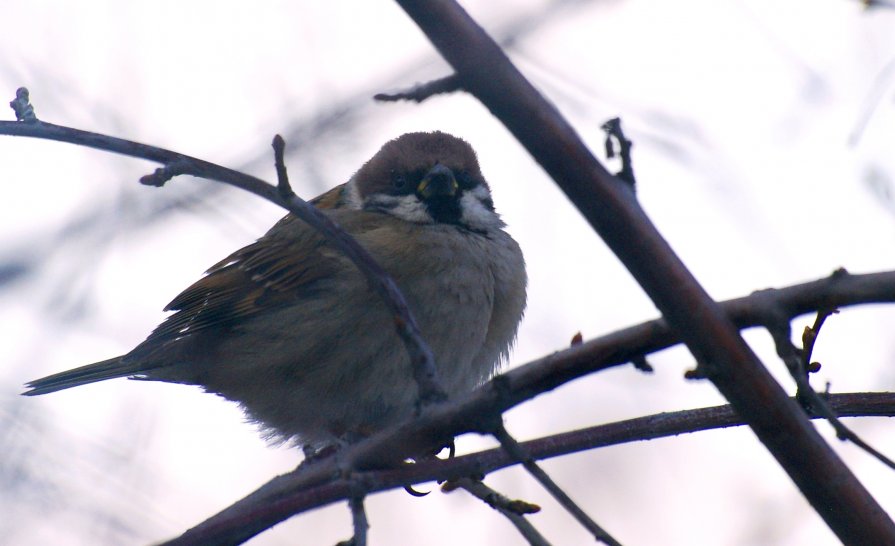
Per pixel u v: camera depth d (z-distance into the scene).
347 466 4.75
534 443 5.38
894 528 3.76
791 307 3.91
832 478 3.81
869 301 3.79
